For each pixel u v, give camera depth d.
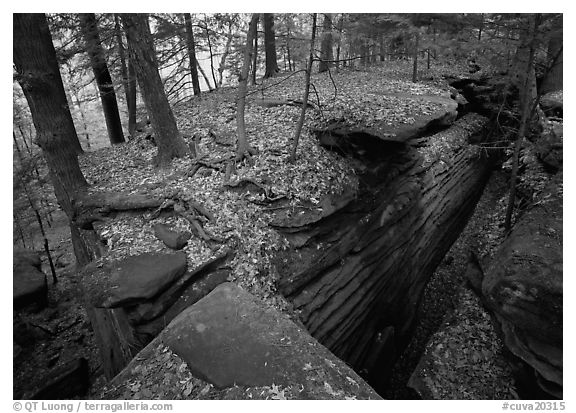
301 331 4.15
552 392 5.16
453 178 13.28
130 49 7.66
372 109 9.21
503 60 9.99
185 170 8.12
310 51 6.93
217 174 7.71
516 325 5.73
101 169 9.55
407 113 8.84
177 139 8.77
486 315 7.52
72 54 11.25
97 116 30.31
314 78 15.25
